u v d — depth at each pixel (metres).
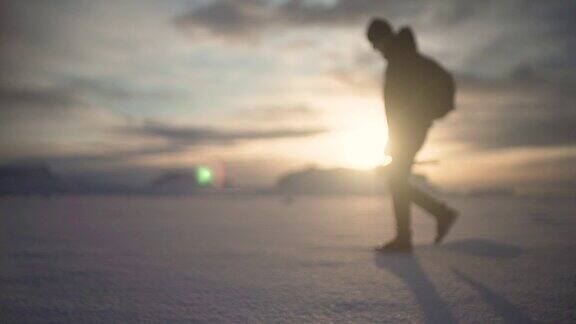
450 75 2.88
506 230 3.96
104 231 4.27
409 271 2.17
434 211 3.00
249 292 1.81
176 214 6.76
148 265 2.44
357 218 5.77
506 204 9.03
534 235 3.56
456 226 4.34
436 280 1.96
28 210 7.88
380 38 2.92
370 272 2.17
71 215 6.64
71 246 3.22
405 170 2.87
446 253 2.69
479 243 3.08
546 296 1.67
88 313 1.55
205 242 3.38
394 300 1.65
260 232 4.08
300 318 1.46
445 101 2.86
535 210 6.87
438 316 1.46
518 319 1.41
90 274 2.21
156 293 1.81
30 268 2.38
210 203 10.72
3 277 2.16
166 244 3.29
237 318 1.47
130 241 3.48
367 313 1.50
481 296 1.68
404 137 2.87
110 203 10.80
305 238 3.59
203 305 1.62
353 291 1.79
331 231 4.13
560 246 2.92
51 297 1.77
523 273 2.08
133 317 1.50
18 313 1.56
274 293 1.79
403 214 2.84
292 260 2.54
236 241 3.43
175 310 1.57
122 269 2.33
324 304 1.62
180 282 2.01
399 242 2.84
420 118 2.87
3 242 3.47
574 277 1.99
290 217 6.01
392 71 2.87
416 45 2.90
